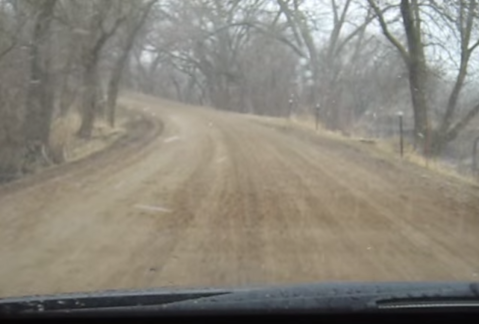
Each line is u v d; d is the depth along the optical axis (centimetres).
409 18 2358
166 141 2356
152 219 1068
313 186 1401
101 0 2312
